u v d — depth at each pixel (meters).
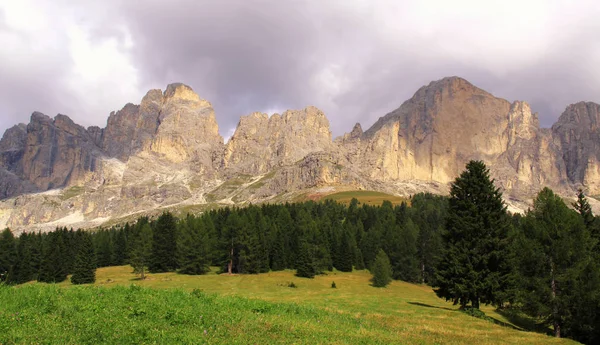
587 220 61.69
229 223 143.50
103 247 151.50
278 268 129.12
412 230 132.62
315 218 173.12
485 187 51.88
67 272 122.06
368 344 22.02
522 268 46.72
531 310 44.81
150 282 98.94
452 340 27.53
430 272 120.56
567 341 31.39
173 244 132.12
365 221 176.12
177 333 19.08
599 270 42.81
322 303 48.31
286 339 20.23
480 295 48.62
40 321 18.80
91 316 20.30
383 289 100.94
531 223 48.31
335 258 135.50
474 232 50.62
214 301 28.61
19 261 124.69
